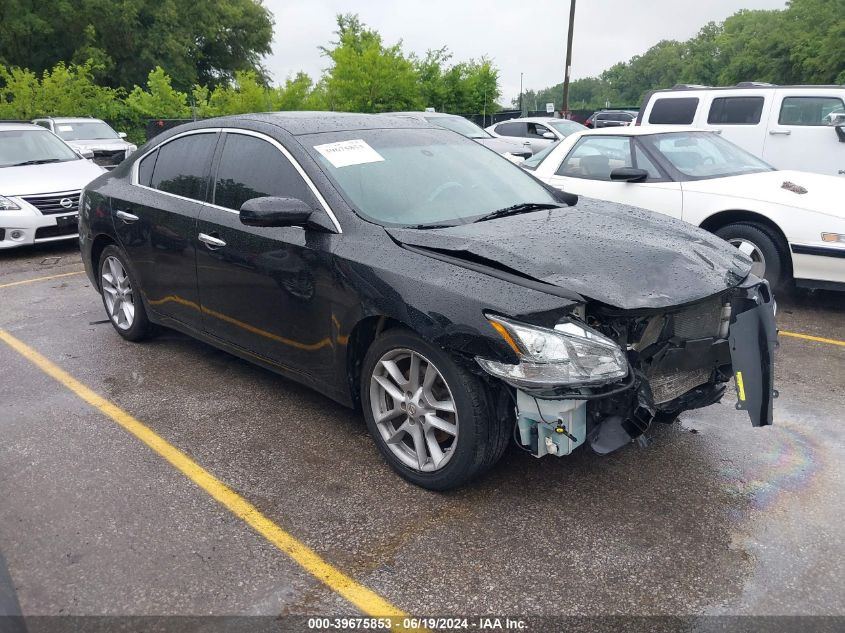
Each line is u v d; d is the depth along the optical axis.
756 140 9.27
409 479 3.28
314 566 2.72
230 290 4.04
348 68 23.47
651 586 2.59
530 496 3.18
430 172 3.93
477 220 3.60
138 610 2.49
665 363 3.12
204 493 3.24
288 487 3.28
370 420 3.42
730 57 100.56
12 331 5.68
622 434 2.92
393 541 2.87
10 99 23.94
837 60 48.56
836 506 3.08
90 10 38.72
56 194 8.70
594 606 2.49
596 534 2.90
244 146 4.07
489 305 2.82
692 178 6.31
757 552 2.77
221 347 4.38
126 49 41.38
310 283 3.51
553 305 2.78
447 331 2.89
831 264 5.58
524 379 2.75
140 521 3.02
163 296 4.67
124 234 4.83
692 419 3.95
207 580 2.65
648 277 3.02
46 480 3.36
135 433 3.84
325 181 3.60
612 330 2.93
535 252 3.11
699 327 3.23
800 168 9.02
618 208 4.14
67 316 6.07
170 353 5.07
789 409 4.07
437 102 28.91
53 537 2.91
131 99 25.70
